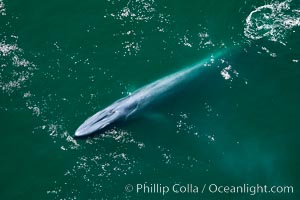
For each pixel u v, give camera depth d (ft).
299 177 567.18
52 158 567.18
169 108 610.65
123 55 652.48
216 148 585.22
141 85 626.23
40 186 548.31
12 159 566.36
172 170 565.12
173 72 637.71
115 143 579.48
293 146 587.27
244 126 602.85
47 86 623.77
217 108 615.16
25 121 595.06
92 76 632.38
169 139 588.09
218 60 643.45
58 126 590.55
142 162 568.82
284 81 635.66
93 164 563.89
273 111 613.52
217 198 548.31
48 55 652.48
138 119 592.19
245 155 581.53
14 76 631.97
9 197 539.29
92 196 543.39
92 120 568.82
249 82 634.02
